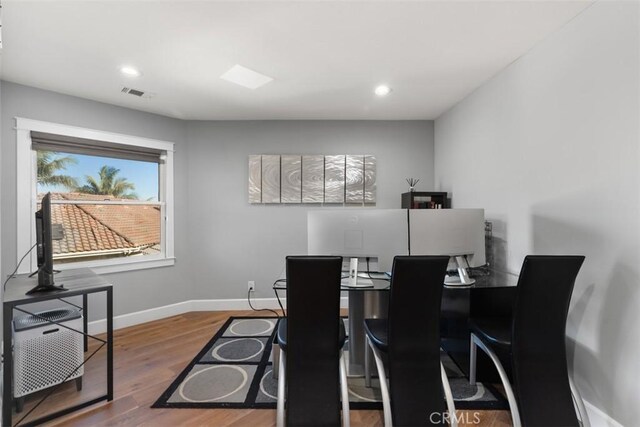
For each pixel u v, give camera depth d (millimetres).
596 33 1593
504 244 2367
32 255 2508
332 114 3383
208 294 3529
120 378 2094
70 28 1769
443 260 1522
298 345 1581
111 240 3037
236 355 2432
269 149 3568
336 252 1964
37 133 2545
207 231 3525
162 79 2459
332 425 1559
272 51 2055
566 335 1798
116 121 2990
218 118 3465
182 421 1688
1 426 1532
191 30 1809
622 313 1479
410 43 1972
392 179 3609
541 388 1552
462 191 2988
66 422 1664
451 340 2180
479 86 2664
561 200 1831
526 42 1977
